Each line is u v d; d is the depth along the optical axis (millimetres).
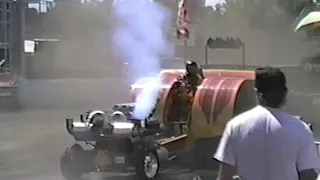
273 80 3285
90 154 8656
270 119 3236
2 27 28547
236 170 3270
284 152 3188
